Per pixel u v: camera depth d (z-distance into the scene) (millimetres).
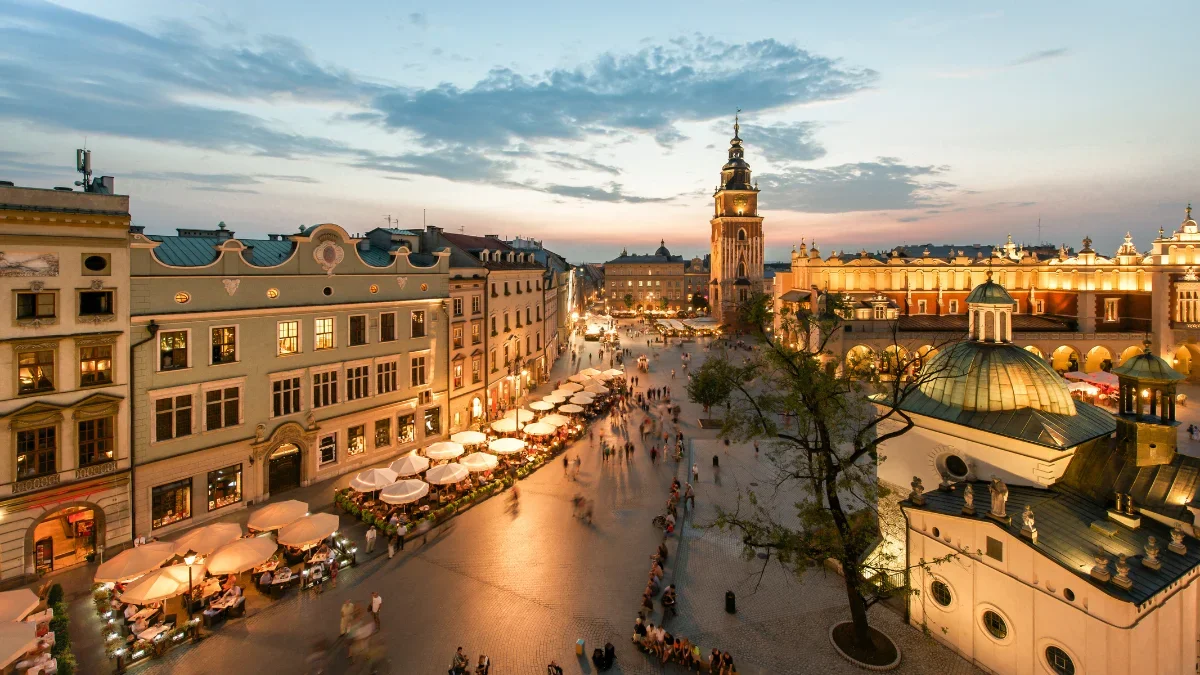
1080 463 21797
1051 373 24203
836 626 23203
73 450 26578
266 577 25453
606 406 59844
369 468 39844
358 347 39094
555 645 22250
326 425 37312
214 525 26312
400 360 42094
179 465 30297
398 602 24844
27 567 25359
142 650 21016
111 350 27703
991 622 20188
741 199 137000
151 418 29234
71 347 26438
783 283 97625
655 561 27312
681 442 44781
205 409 31359
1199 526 18484
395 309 41500
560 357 98750
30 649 19219
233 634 22578
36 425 25500
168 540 29391
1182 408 55500
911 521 22922
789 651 21891
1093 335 70562
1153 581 17109
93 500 27172
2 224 24234
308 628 23000
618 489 37688
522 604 24797
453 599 25109
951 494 22875
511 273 59344
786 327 24000
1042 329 74750
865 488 21609
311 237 36000
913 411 25516
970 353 25500
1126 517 19344
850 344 69750
